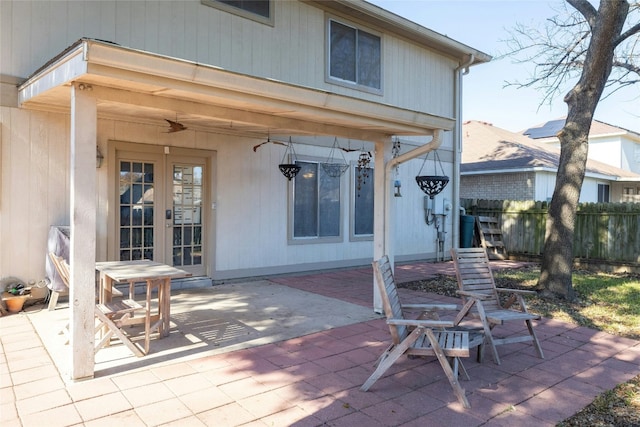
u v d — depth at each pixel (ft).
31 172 18.88
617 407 10.77
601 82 22.45
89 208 11.59
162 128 22.80
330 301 21.53
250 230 26.63
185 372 12.42
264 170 27.14
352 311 19.58
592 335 16.63
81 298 11.58
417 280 28.48
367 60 31.30
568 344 15.56
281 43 26.45
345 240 31.73
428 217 37.47
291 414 10.09
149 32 21.39
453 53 37.17
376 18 30.42
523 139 62.90
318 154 29.91
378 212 19.30
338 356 13.92
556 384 12.07
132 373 12.28
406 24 31.65
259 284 25.77
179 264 24.29
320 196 30.25
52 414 9.87
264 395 11.05
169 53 22.03
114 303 14.88
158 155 23.25
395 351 11.38
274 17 26.02
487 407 10.62
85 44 10.17
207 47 23.34
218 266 25.35
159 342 14.97
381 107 16.53
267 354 14.02
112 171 21.36
